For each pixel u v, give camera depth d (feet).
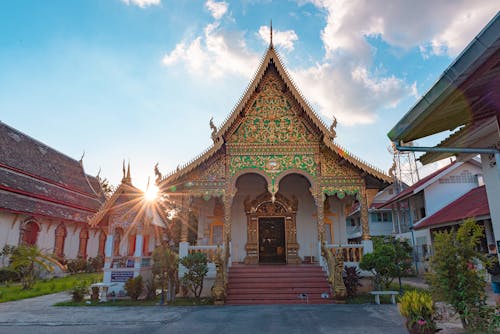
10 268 59.11
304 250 55.36
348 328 24.54
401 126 17.52
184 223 46.60
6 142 92.17
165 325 26.81
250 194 57.72
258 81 49.78
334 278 38.40
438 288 20.25
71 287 59.21
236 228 56.29
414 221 83.76
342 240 55.57
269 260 55.01
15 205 75.61
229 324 26.86
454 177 77.41
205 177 48.32
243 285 41.14
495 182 23.45
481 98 16.96
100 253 110.52
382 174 45.83
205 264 41.06
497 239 23.15
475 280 19.48
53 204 93.04
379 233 106.42
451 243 20.31
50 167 107.65
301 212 57.16
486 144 23.08
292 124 50.21
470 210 58.44
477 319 18.80
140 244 45.11
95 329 25.67
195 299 40.63
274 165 48.83
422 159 27.63
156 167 46.11
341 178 48.21
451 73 13.07
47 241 85.71
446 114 18.03
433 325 18.81
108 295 42.39
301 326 25.62
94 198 124.36
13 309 35.81
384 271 38.52
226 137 49.70
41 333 24.53
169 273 40.42
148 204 46.47
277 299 38.45
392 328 24.35
